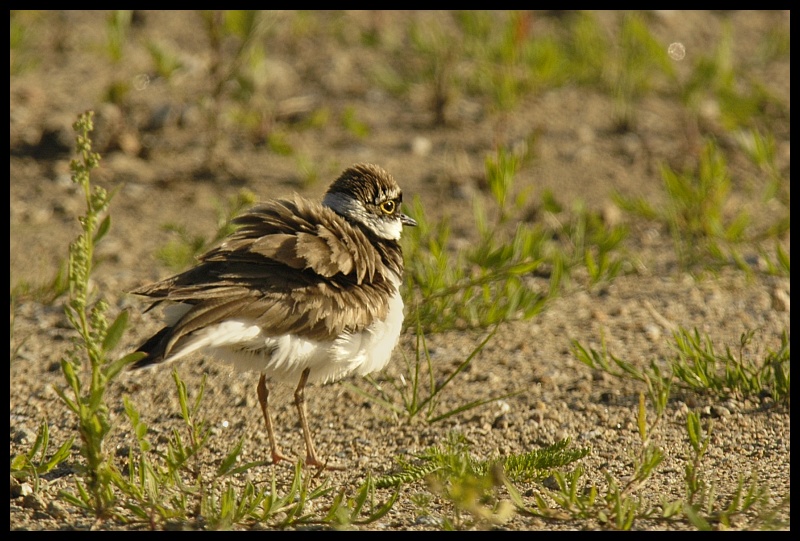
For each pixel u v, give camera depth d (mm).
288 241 8586
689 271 12953
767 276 12742
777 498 7898
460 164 15875
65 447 8172
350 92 18188
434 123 17312
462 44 18156
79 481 8242
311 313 8422
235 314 8070
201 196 14891
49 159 15758
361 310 8789
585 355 10086
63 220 14195
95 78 18062
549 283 12727
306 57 19297
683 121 17203
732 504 7633
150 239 13641
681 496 8023
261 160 16047
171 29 19797
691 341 10047
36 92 17469
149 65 18484
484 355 10930
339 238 8938
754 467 8555
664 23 20422
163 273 12758
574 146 16500
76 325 7117
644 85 18016
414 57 18891
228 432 9508
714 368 9953
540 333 11445
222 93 17484
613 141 16719
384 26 20078
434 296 11016
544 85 18156
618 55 18688
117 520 7625
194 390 10211
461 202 14859
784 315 11711
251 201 11680
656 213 13805
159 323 11656
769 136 14250
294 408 9938
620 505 7418
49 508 7805
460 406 9852
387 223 10156
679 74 18547
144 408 9859
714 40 19953
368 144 16547
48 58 18828
